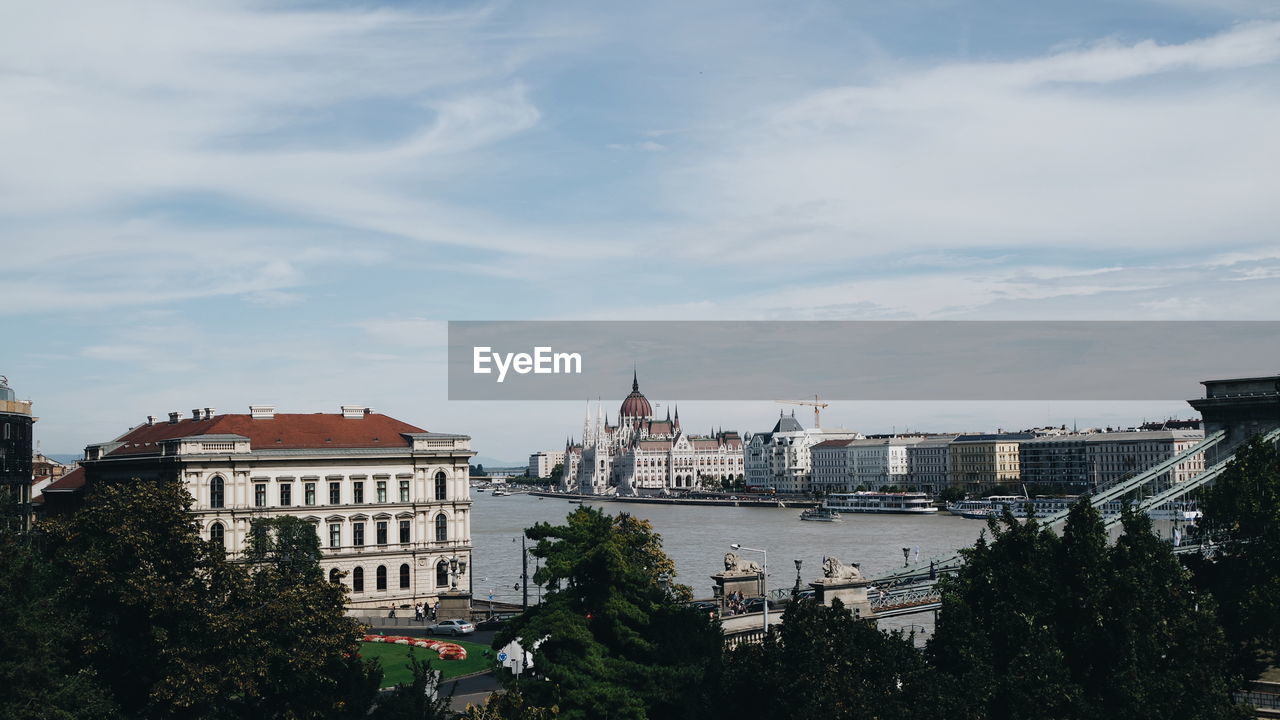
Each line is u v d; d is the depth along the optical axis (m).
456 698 88.75
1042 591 65.44
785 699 56.06
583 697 60.62
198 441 142.12
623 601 63.94
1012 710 58.25
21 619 62.88
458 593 136.12
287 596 70.19
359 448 151.88
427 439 154.25
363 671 73.00
